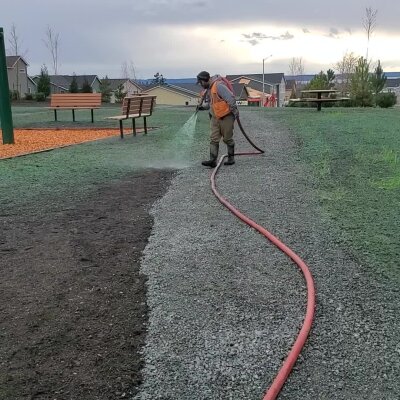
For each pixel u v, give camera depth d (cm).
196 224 546
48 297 379
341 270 415
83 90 5584
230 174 799
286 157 934
